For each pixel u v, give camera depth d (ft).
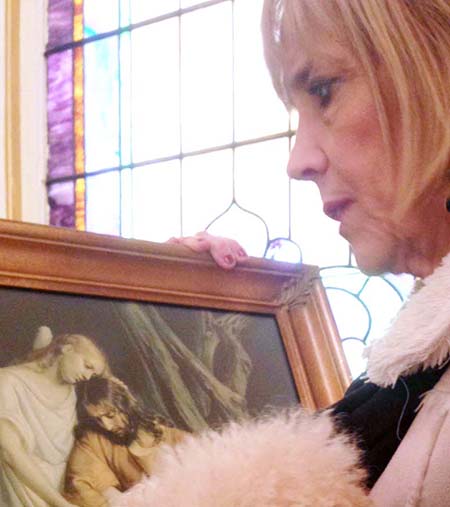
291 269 3.71
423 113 1.48
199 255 3.42
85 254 3.05
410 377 1.63
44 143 7.67
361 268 1.69
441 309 1.49
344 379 3.67
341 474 1.39
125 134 7.43
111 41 7.55
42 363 2.85
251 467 1.35
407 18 1.47
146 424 3.01
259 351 3.53
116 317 3.11
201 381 3.28
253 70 6.78
